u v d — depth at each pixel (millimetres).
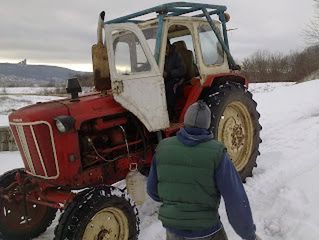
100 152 4574
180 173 2805
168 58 5398
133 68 4984
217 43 5727
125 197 4152
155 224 4793
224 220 4707
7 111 15945
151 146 5078
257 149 5945
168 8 4871
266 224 4535
